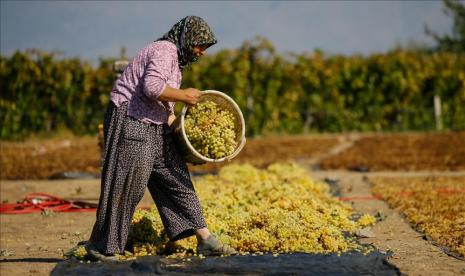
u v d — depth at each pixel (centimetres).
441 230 2466
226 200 2734
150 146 1936
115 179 1925
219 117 1994
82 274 1852
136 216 2267
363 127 8450
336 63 8406
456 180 4091
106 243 1942
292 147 6756
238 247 2070
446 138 7162
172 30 1978
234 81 7831
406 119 8494
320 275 1827
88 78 7781
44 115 7750
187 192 2000
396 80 8388
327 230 2177
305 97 8269
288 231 2119
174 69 1955
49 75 7725
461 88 8506
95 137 7762
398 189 3688
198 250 2003
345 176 4591
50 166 5138
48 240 2505
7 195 3922
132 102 1928
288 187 2984
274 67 7981
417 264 1983
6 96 7706
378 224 2666
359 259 1897
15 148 6569
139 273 1853
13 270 1989
